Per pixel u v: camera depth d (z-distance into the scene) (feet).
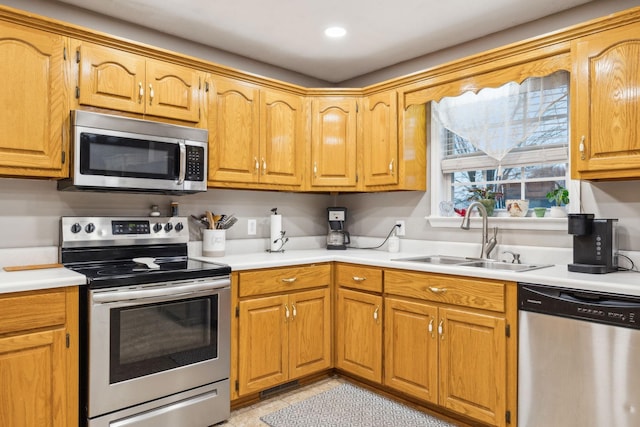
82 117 7.02
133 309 6.73
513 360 6.71
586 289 5.97
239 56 10.43
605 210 7.60
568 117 8.30
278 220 10.55
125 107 7.65
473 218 9.33
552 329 6.27
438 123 10.25
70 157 7.11
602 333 5.79
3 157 6.48
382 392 8.95
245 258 9.05
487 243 8.74
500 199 9.42
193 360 7.40
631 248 7.27
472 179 9.95
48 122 6.88
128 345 6.67
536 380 6.44
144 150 7.71
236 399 8.27
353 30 9.05
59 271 6.83
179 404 7.23
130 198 8.73
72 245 7.70
